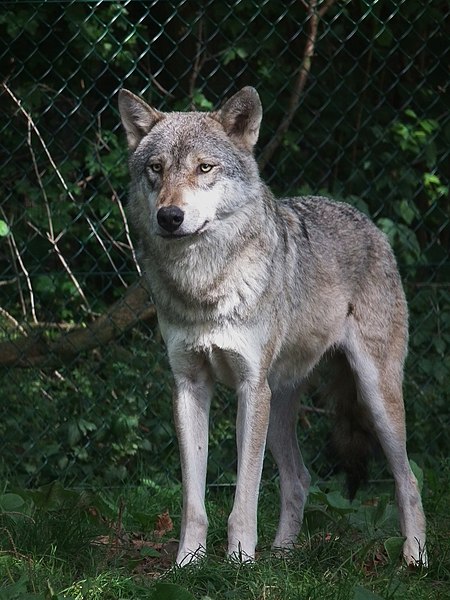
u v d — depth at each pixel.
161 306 7.82
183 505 7.68
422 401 11.54
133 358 11.48
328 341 8.70
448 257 12.85
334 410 9.05
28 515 7.93
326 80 12.65
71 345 11.48
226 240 7.55
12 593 6.27
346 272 8.77
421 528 8.23
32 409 11.16
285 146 12.52
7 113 12.13
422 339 11.90
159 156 7.65
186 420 7.80
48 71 11.21
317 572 7.25
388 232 12.31
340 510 7.98
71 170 12.23
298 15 12.23
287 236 8.30
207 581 7.02
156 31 12.19
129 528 8.71
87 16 11.16
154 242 7.71
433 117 12.87
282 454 8.76
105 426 10.91
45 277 12.30
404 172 12.58
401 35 12.20
